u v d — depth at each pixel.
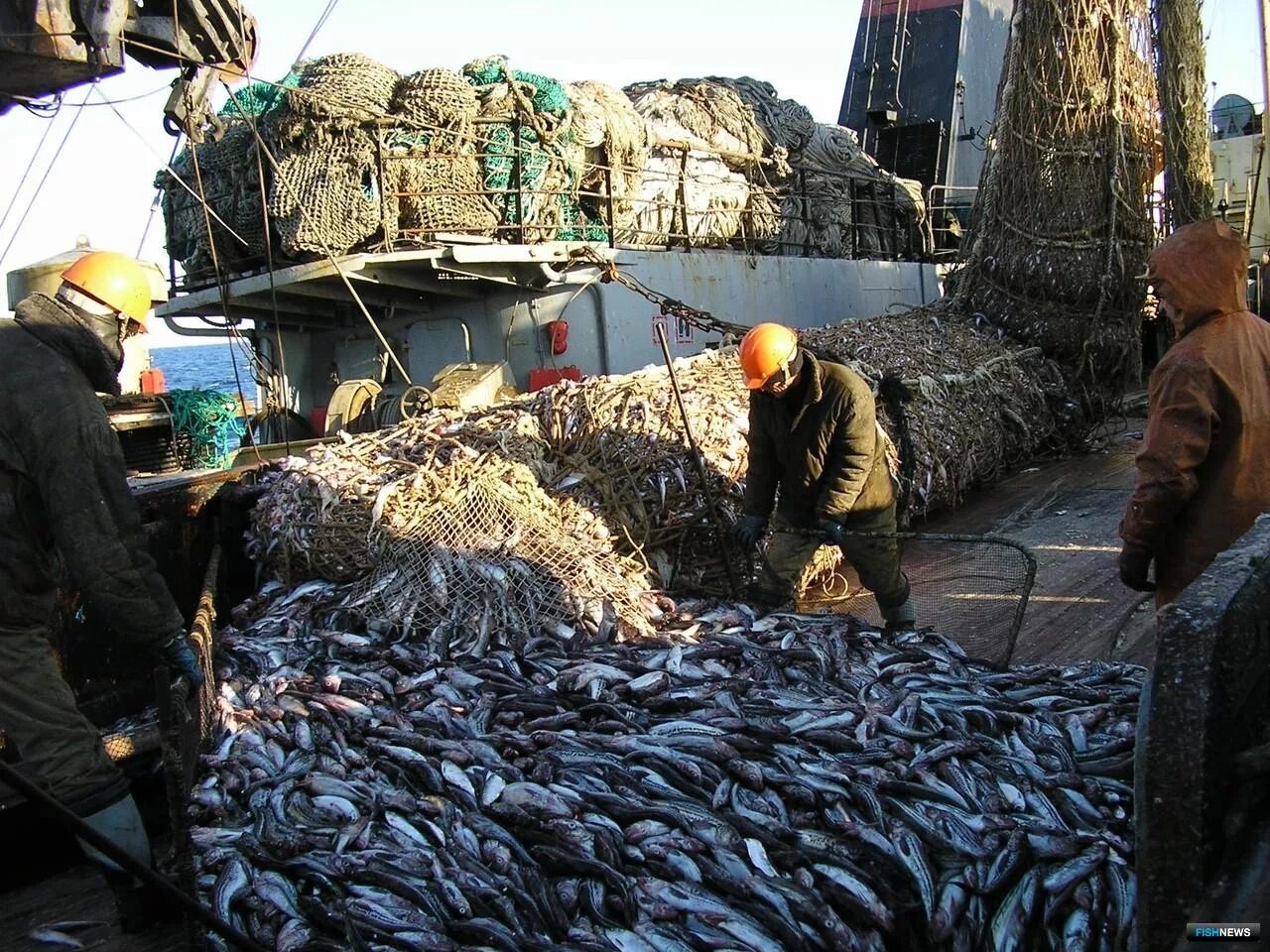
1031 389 12.77
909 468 7.33
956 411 10.73
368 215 10.16
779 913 3.27
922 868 3.43
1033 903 3.33
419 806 3.90
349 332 12.13
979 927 3.29
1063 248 13.80
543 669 5.05
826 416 5.83
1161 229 15.30
